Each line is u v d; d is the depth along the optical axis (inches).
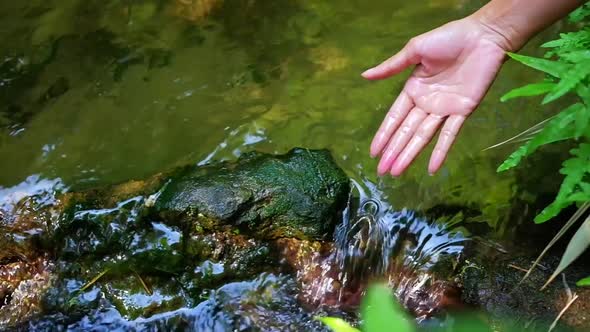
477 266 40.8
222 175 42.6
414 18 52.7
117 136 47.1
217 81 49.8
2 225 42.8
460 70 39.7
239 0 54.6
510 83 47.9
